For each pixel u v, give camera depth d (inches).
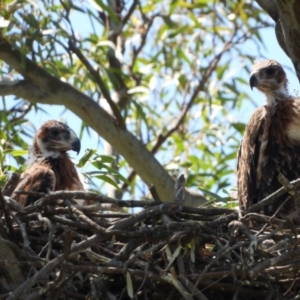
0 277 434.9
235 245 422.3
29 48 617.6
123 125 642.2
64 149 571.2
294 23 424.8
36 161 571.8
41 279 407.5
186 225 430.0
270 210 497.7
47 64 660.7
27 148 599.5
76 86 684.1
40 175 535.2
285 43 442.3
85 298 430.3
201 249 437.4
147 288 437.1
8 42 614.9
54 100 630.5
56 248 443.5
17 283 434.6
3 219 441.1
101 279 426.9
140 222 444.1
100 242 439.2
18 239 444.1
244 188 521.3
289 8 421.7
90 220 436.8
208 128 723.4
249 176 519.5
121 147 644.1
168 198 649.6
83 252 434.9
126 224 434.0
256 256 429.4
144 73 724.0
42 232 446.6
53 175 538.0
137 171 651.5
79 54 628.1
